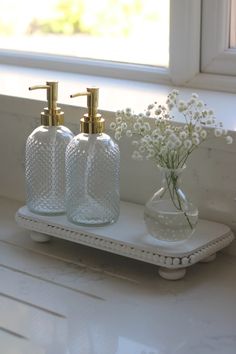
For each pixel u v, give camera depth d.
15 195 1.74
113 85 1.77
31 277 1.35
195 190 1.46
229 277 1.35
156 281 1.33
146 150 1.40
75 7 1.99
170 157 1.30
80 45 1.98
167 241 1.33
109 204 1.41
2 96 1.67
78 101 1.60
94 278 1.34
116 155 1.42
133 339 1.14
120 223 1.43
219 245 1.37
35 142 1.48
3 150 1.73
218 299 1.26
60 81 1.82
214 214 1.45
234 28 1.70
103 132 1.44
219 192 1.43
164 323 1.19
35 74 1.90
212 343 1.13
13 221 1.61
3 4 2.11
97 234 1.38
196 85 1.72
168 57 1.77
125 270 1.37
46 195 1.48
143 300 1.26
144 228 1.40
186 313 1.21
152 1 1.85
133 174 1.54
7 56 2.03
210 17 1.68
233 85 1.67
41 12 2.04
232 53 1.68
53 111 1.48
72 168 1.41
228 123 1.43
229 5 1.68
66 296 1.27
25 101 1.64
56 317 1.20
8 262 1.41
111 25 1.92
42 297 1.27
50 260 1.42
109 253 1.44
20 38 2.09
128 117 1.34
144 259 1.32
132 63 1.84
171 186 1.32
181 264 1.30
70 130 1.58
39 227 1.45
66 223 1.43
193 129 1.31
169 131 1.28
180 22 1.70
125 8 1.90
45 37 2.04
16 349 1.11
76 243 1.49
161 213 1.31
